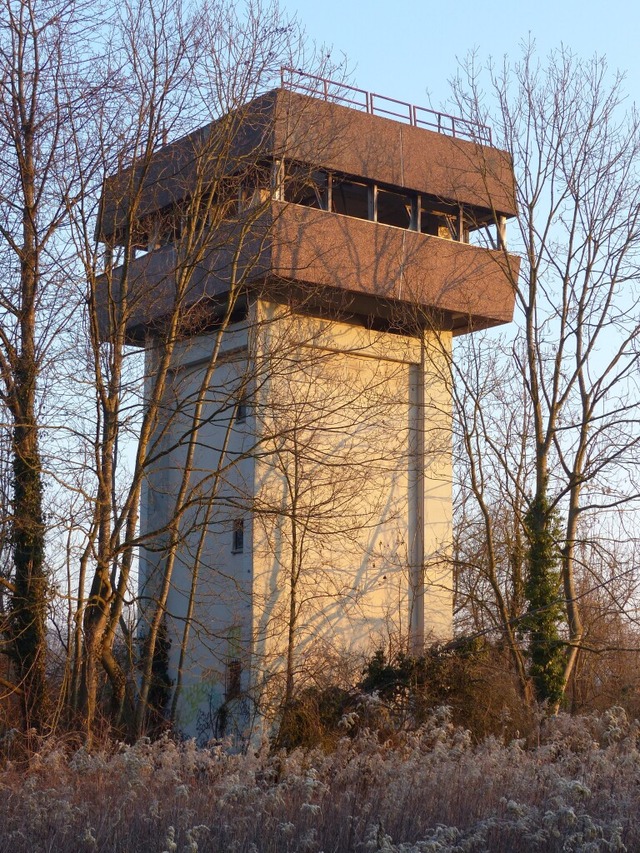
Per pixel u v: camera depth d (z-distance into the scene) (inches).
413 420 1106.1
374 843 387.9
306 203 1066.1
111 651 838.5
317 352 1004.6
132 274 894.4
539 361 1120.8
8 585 780.0
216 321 1013.2
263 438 851.4
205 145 865.5
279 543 992.2
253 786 453.4
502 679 890.7
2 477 800.9
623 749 572.1
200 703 982.4
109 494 808.3
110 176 811.4
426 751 609.0
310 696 837.8
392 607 1058.7
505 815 438.0
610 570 1074.1
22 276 788.6
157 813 418.9
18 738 698.8
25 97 784.9
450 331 1143.6
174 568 1088.8
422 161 1061.8
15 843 406.3
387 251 1019.3
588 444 1088.2
